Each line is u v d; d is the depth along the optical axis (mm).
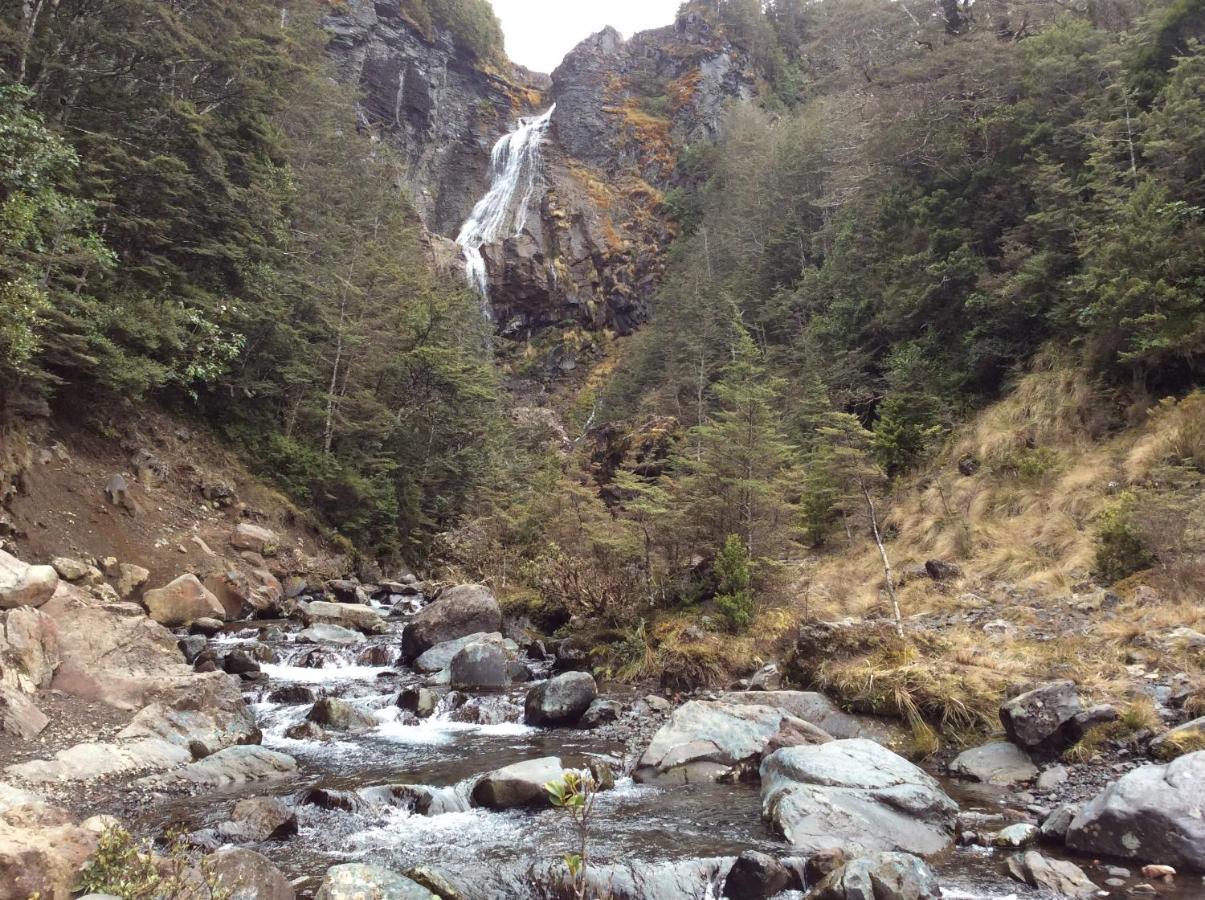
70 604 9234
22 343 12375
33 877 3982
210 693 8781
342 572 21344
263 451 22281
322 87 34031
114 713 8102
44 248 13562
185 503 18219
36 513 14164
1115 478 14922
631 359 51312
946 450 20359
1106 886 4711
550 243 61781
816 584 14445
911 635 9414
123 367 16219
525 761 7027
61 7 17953
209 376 18422
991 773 6777
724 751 7480
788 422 24656
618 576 13258
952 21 32094
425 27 69562
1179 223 17031
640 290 61156
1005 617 10914
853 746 6688
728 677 10203
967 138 26578
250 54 21797
